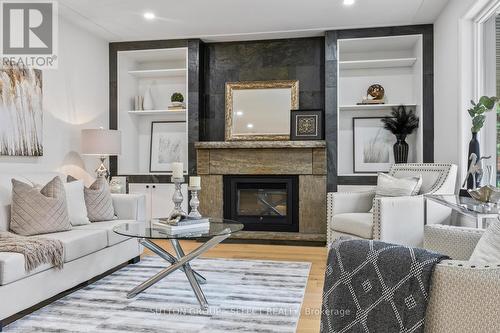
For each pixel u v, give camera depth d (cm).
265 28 485
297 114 509
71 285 291
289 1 402
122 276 343
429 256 109
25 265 244
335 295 125
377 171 511
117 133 458
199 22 462
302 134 504
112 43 535
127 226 308
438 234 180
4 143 356
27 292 248
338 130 486
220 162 508
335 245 132
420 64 470
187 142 519
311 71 523
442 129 428
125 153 543
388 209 318
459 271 102
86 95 485
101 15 437
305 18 450
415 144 503
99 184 386
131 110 561
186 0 398
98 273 325
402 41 488
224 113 543
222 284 318
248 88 534
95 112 504
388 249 118
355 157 517
